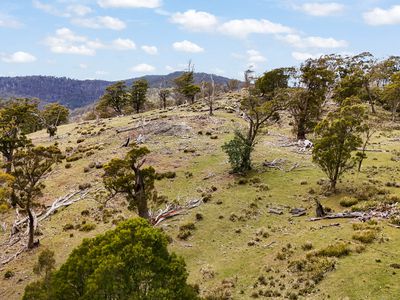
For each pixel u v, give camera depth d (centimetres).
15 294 3750
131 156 4288
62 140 9312
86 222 5131
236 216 4675
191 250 4119
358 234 3566
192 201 5200
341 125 4722
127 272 2025
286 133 8388
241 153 5947
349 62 11612
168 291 2014
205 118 9075
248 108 6681
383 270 2947
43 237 4866
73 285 2117
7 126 6819
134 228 2209
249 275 3397
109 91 13562
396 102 9325
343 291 2814
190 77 14412
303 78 7462
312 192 5009
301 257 3438
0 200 4444
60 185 6444
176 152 7094
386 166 5716
